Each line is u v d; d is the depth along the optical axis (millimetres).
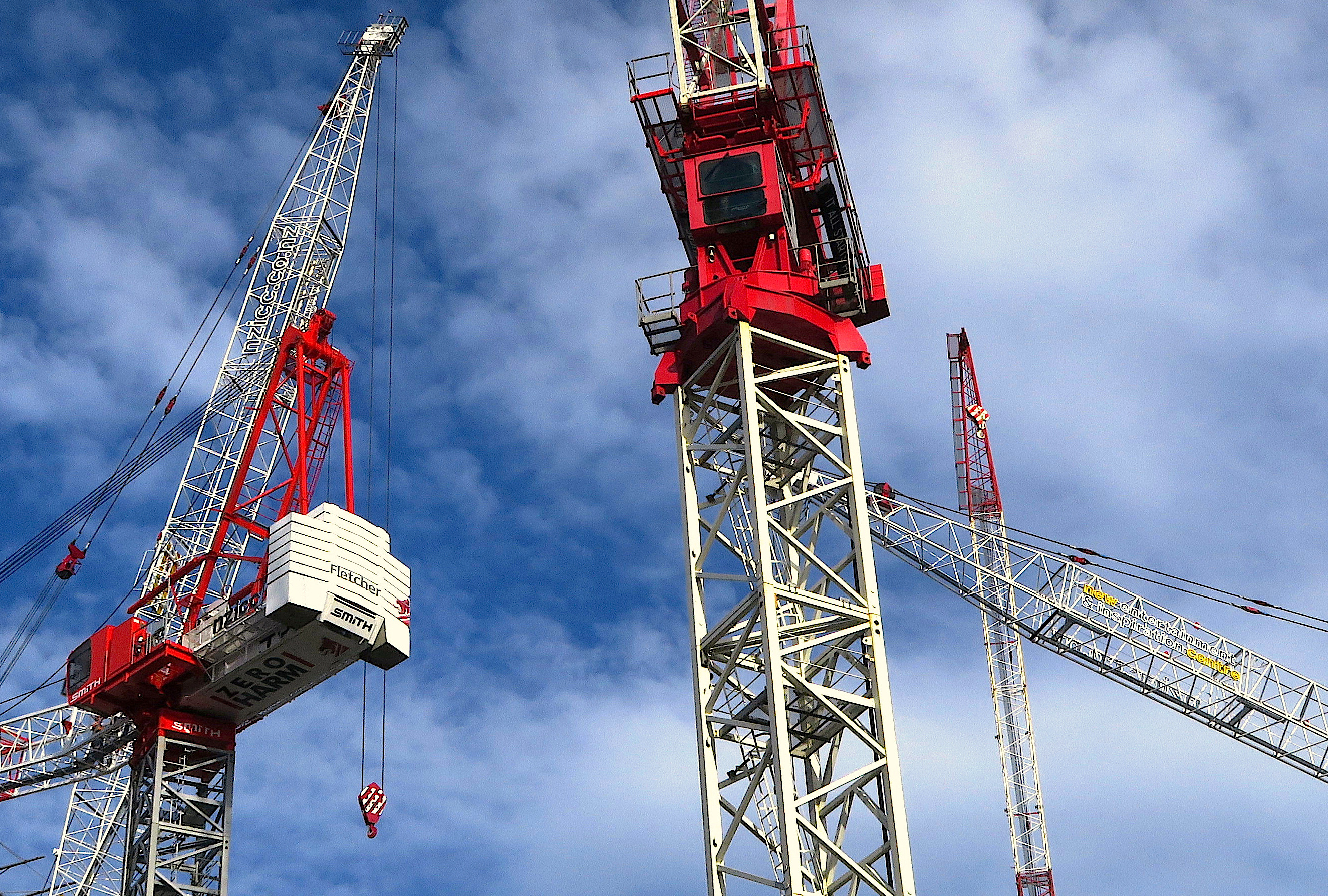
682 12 64062
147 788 101312
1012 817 135125
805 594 52281
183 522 118062
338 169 131750
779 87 61562
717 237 59938
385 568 99562
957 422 148375
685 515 55594
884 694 51344
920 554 116438
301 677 100000
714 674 53656
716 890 49656
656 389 58344
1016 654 139375
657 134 62312
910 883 48406
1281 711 107000
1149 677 110562
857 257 61219
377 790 102062
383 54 136625
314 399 113312
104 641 104188
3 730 108438
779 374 56812
